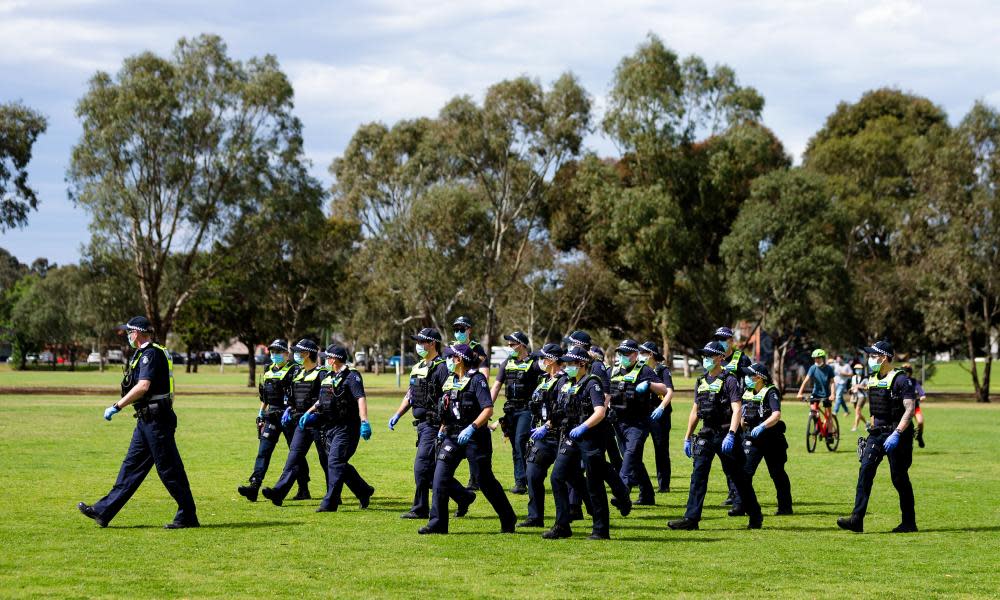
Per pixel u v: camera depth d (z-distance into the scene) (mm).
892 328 64062
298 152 54750
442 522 10680
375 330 95125
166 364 10844
